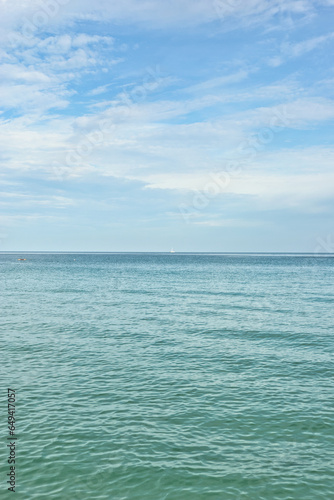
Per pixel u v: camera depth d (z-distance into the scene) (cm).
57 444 1262
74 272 10600
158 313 3719
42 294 5259
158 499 1016
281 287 6400
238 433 1350
